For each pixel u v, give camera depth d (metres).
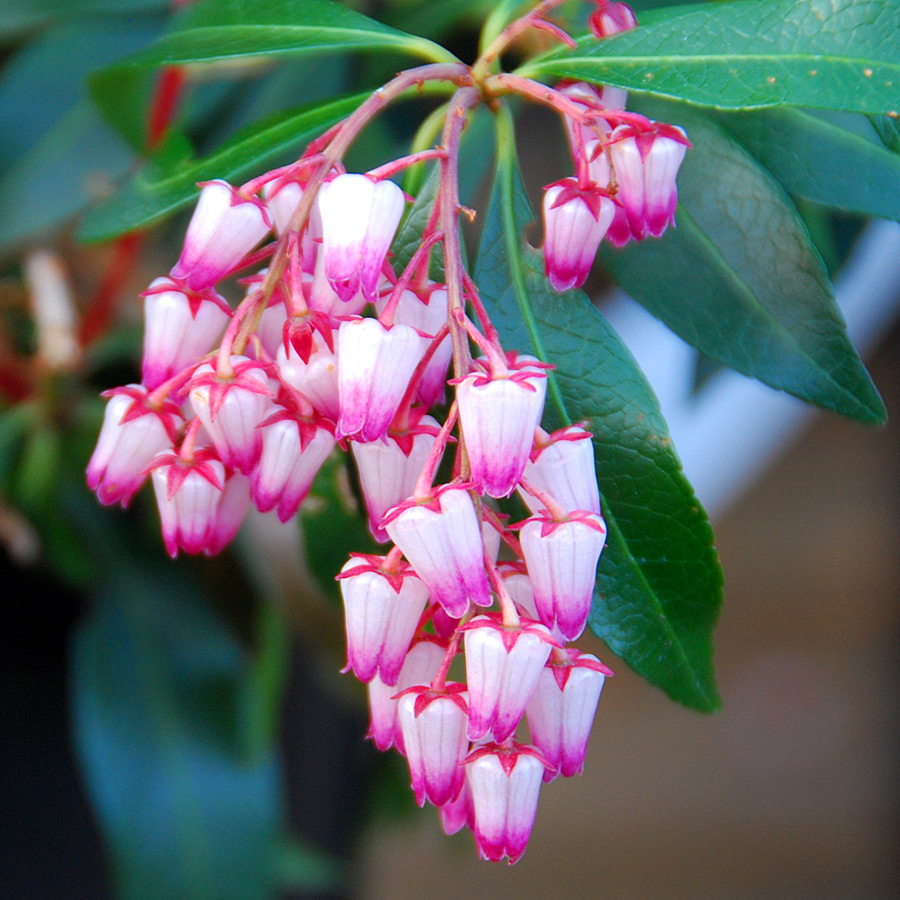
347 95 0.25
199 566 0.35
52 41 0.32
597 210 0.23
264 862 0.33
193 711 0.34
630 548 0.24
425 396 0.23
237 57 0.24
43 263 0.33
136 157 0.31
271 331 0.23
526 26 0.23
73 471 0.34
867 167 0.26
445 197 0.23
